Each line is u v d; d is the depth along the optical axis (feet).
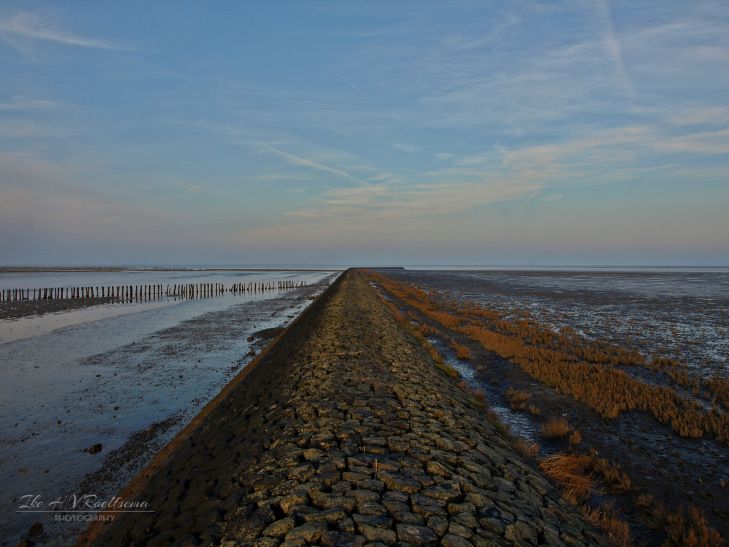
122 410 36.42
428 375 36.01
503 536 13.43
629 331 72.23
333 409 24.71
